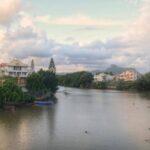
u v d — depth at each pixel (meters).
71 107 128.25
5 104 116.44
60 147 61.22
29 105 130.38
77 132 74.81
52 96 166.00
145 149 60.72
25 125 83.06
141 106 136.75
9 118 94.06
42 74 176.25
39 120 91.44
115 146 62.47
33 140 66.50
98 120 93.38
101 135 71.88
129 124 86.81
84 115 103.88
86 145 62.84
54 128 79.44
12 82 125.81
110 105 139.38
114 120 93.75
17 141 65.50
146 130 78.31
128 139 68.19
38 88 152.88
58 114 105.06
